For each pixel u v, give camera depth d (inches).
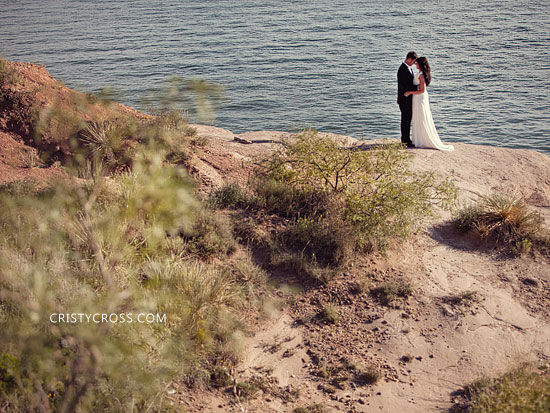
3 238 159.2
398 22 2829.7
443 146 442.0
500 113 1074.7
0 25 3326.8
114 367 131.6
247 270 247.4
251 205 306.5
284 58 1814.7
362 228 276.1
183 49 2069.4
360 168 313.0
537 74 1422.2
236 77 1493.6
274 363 200.2
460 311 234.8
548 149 868.0
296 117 1082.1
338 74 1521.9
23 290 149.8
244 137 444.1
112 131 281.0
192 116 135.9
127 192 236.7
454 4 3700.8
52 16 3941.9
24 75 352.8
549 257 280.8
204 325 202.1
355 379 193.6
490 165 406.6
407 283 251.0
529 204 350.0
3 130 309.3
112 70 1617.9
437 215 325.4
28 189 249.9
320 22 2940.5
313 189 310.2
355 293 245.3
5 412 137.5
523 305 241.4
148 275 206.2
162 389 162.6
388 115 1077.1
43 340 134.7
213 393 179.0
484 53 1785.2
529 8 3132.4
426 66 427.8
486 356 207.0
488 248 291.9
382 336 218.7
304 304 237.3
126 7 4633.4
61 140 288.5
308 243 271.4
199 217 270.2
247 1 4692.4
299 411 173.3
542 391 166.9
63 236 189.5
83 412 135.6
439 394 187.6
